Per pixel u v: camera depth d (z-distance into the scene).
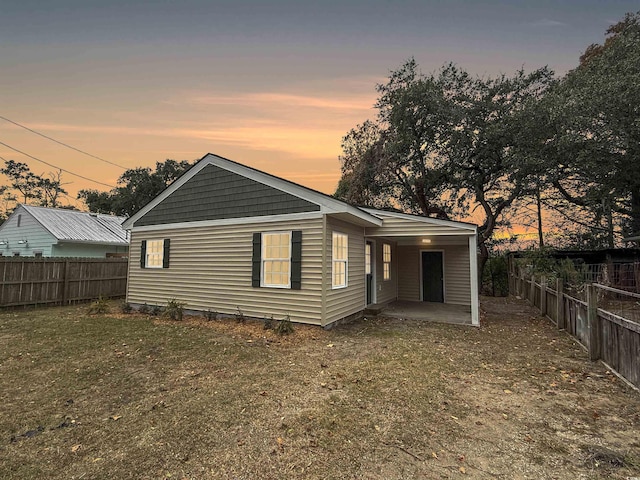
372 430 3.05
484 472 2.45
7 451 2.68
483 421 3.25
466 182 16.41
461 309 10.59
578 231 19.20
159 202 10.10
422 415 3.37
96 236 16.56
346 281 8.35
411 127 16.25
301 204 7.61
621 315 5.06
